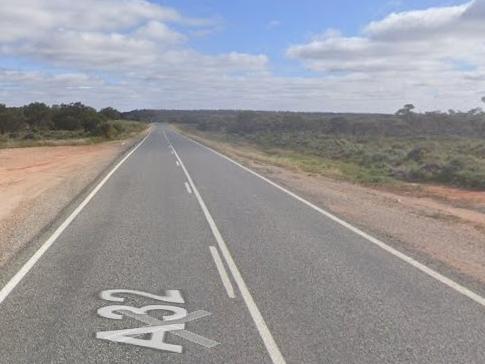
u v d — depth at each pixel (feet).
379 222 41.96
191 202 50.60
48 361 16.46
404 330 19.38
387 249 32.37
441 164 95.81
